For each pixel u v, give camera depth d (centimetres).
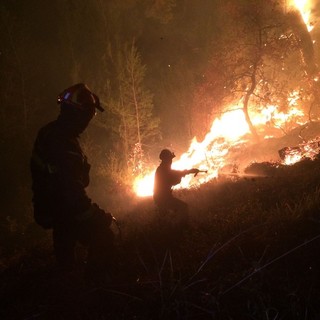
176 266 374
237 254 380
